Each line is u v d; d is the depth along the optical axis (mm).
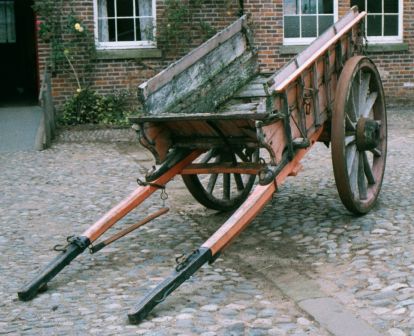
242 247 6039
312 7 14961
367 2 15219
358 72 6457
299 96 5852
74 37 14195
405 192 7512
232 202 7258
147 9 14492
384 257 5398
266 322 4348
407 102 15461
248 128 5672
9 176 9500
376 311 4426
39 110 14492
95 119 13984
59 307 4711
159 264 5645
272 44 14781
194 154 6254
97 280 5273
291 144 5691
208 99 6504
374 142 6480
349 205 6324
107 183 8922
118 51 14320
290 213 6945
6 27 18781
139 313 4336
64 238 6531
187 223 6922
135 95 14336
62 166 10109
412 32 15320
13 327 4379
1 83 18625
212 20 14586
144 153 11055
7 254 6031
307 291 4875
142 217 7207
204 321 4363
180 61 6090
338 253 5664
